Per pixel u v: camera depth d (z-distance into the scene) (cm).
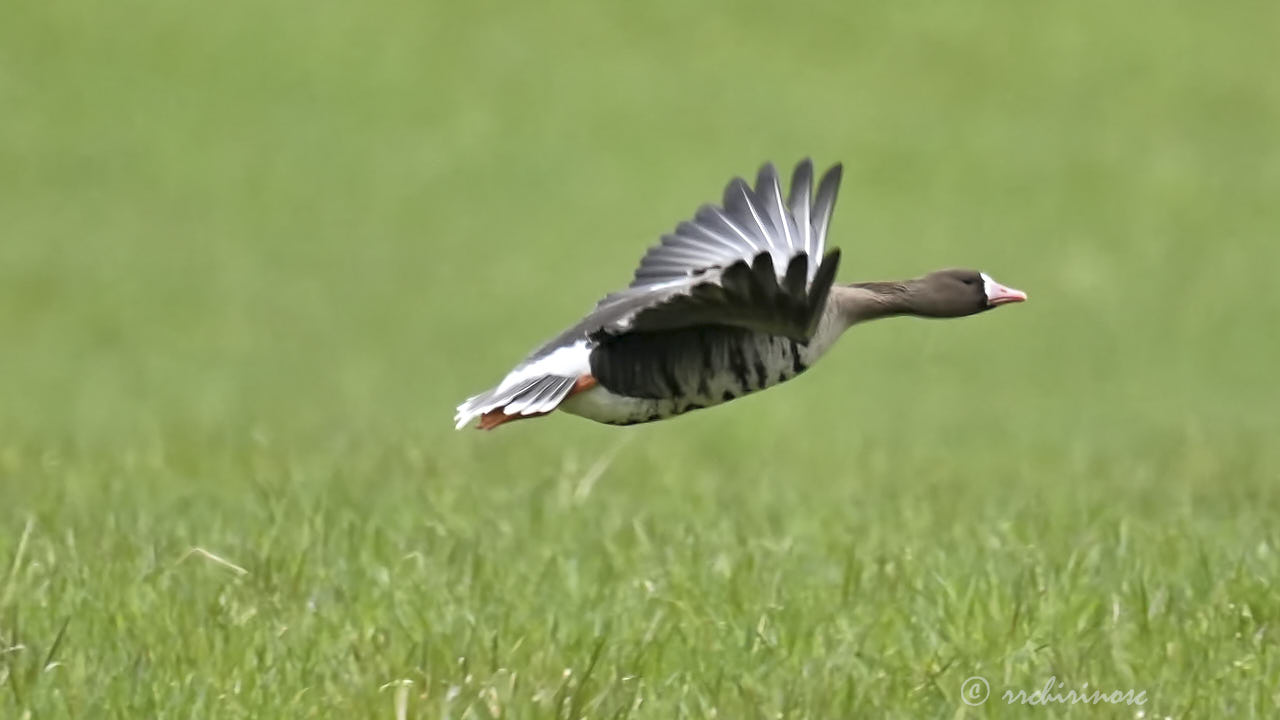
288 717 729
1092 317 2688
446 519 1020
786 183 3269
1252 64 3775
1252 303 2770
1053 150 3447
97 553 929
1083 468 1381
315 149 3456
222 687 757
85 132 3466
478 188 3322
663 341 823
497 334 2641
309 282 2886
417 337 2608
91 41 3788
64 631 792
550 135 3512
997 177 3334
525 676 765
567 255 3034
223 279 2878
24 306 2705
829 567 941
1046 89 3688
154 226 3111
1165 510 1098
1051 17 3953
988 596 872
